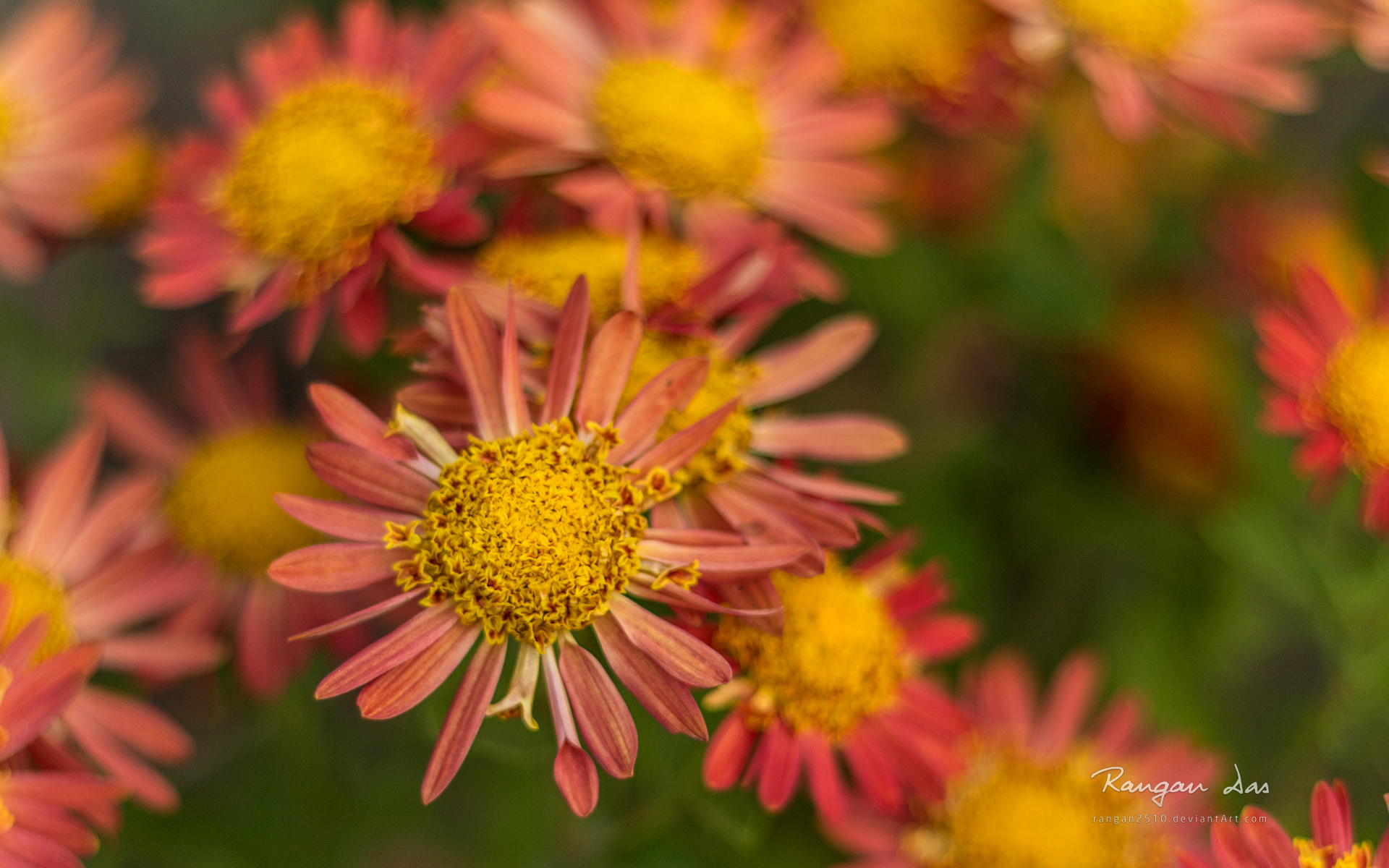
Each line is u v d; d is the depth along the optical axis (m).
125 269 0.56
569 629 0.41
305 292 0.44
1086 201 0.52
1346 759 0.48
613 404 0.41
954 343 0.53
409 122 0.45
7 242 0.49
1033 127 0.49
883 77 0.47
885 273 0.49
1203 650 0.51
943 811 0.45
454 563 0.41
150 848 0.48
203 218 0.45
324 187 0.44
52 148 0.49
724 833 0.43
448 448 0.41
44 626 0.41
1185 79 0.47
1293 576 0.47
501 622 0.41
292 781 0.48
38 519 0.44
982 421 0.52
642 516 0.41
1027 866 0.45
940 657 0.45
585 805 0.40
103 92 0.49
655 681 0.40
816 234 0.46
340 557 0.41
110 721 0.44
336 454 0.41
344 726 0.52
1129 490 0.51
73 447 0.45
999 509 0.51
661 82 0.45
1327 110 0.54
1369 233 0.50
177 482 0.47
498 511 0.41
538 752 0.41
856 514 0.42
